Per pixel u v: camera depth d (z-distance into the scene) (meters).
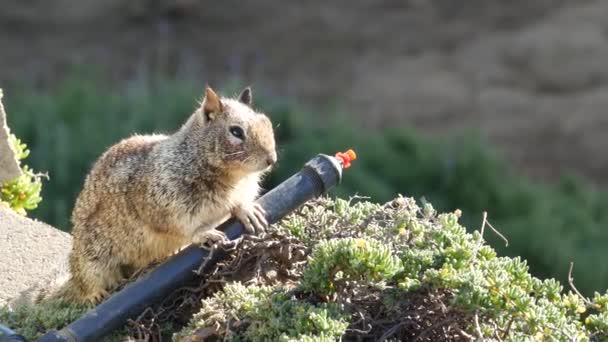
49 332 6.49
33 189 9.10
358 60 20.45
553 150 18.59
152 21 20.98
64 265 8.15
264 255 7.00
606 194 17.48
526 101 19.50
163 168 7.44
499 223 15.37
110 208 7.62
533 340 6.16
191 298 6.93
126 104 17.14
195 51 20.31
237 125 7.45
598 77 19.98
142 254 7.65
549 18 21.41
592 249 15.74
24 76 19.20
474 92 19.64
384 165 16.23
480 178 16.20
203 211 7.45
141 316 6.71
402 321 6.48
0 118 8.72
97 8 21.22
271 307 6.33
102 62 19.80
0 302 7.73
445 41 21.03
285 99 17.59
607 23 21.05
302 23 21.20
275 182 15.41
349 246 6.30
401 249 6.88
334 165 7.20
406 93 19.55
